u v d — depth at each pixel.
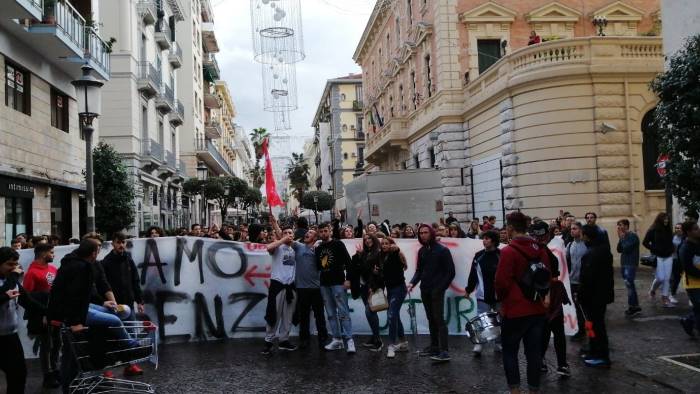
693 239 8.38
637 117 19.98
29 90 16.34
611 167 19.80
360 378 7.41
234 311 10.52
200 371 8.02
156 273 10.41
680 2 12.67
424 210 20.09
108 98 26.67
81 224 20.86
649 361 7.68
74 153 19.55
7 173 14.36
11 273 6.25
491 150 23.75
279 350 9.28
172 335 10.28
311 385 7.15
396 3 36.78
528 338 5.83
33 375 8.21
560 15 27.31
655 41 19.94
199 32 52.41
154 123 31.52
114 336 6.58
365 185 20.58
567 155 19.94
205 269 10.56
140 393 6.94
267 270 10.60
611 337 9.22
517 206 21.17
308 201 69.12
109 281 8.30
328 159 84.62
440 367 7.88
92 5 19.84
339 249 9.09
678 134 9.05
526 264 5.84
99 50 19.66
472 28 27.23
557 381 7.04
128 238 10.41
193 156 46.34
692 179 9.06
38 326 7.37
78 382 6.68
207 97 54.66
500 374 7.43
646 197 19.91
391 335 8.59
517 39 27.34
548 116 20.16
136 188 26.91
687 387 6.49
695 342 8.59
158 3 32.91
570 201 19.89
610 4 27.44
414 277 8.65
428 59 30.44
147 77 28.20
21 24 14.88
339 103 78.00
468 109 25.92
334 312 9.16
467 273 10.31
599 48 19.84
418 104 32.06
